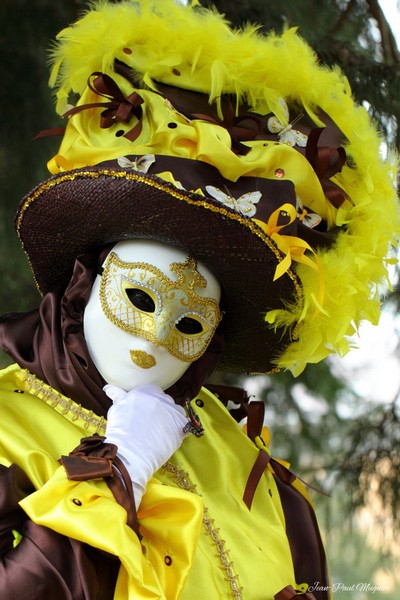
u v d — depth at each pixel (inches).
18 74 167.9
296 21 166.2
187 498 88.0
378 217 102.5
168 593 85.5
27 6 167.2
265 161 97.7
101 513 82.6
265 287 98.2
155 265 94.1
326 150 101.2
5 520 86.1
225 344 110.7
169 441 91.4
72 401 96.3
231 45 103.2
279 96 103.0
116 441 88.6
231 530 101.3
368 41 179.9
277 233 94.7
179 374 97.9
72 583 83.5
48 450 92.6
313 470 183.6
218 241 92.7
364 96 166.4
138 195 89.4
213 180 95.1
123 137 97.0
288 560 104.0
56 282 103.7
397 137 165.5
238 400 117.1
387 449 181.3
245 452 110.5
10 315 101.7
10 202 171.5
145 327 93.8
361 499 179.6
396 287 177.6
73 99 143.0
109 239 96.1
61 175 91.4
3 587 82.0
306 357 103.2
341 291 99.3
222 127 97.7
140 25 102.0
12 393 96.0
